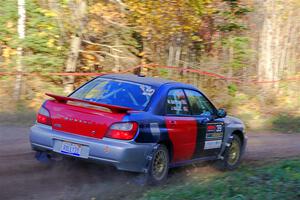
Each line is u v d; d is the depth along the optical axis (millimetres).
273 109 18359
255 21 20547
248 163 10781
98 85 8562
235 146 10195
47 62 15258
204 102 9297
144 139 7574
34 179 7754
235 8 19922
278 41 20312
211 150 9336
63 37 15883
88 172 8266
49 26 15609
